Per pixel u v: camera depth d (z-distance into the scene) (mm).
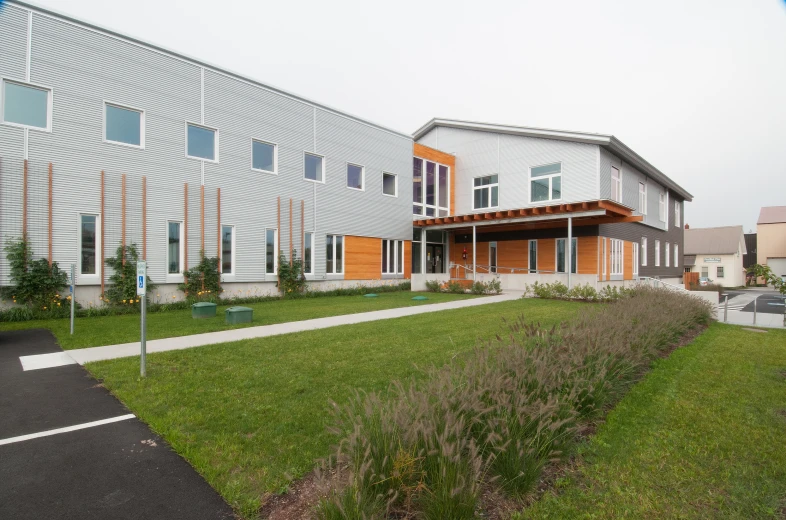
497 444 2898
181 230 13375
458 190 23297
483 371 3914
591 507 2721
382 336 7816
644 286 13836
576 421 3625
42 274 10539
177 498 2803
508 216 16891
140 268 5371
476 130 22391
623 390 4902
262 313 11281
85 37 11547
